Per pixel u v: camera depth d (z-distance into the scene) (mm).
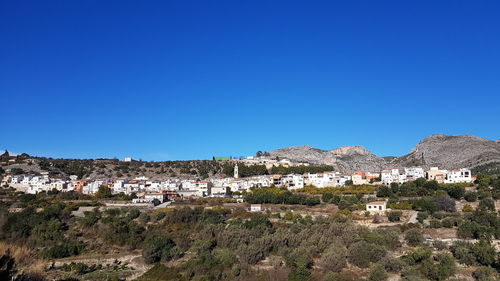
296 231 148000
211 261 125375
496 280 101250
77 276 123625
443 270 106625
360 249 119500
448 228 145000
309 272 112250
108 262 138750
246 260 124938
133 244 153375
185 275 118125
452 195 191125
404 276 106812
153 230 165000
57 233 162375
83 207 198000
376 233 133875
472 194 182875
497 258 112062
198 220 173250
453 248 122000
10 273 93688
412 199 186000
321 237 133250
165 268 124625
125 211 189500
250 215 178000
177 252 136625
